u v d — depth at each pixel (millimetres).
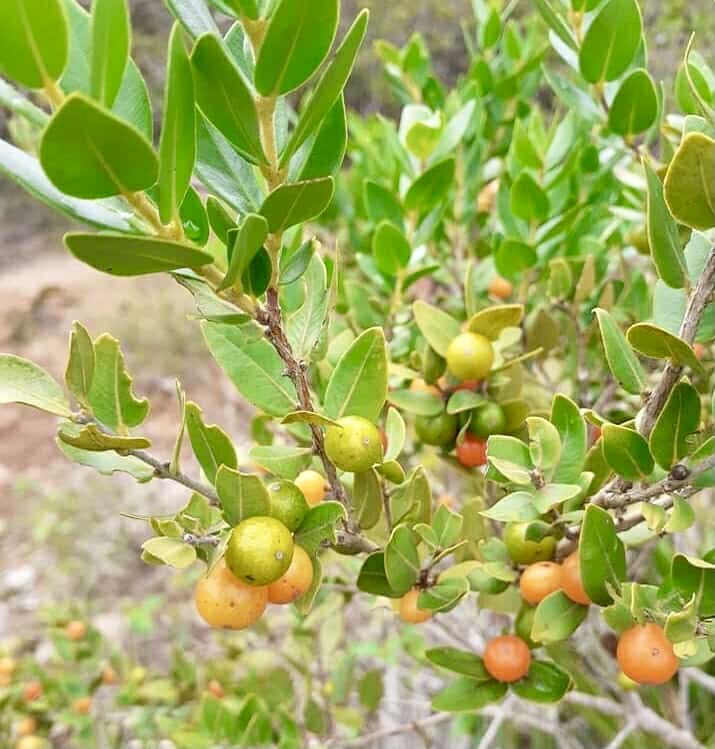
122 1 107
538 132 309
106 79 110
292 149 134
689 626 154
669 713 413
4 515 997
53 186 117
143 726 405
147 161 109
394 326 292
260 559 146
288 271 151
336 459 162
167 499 917
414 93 408
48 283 1659
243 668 467
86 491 954
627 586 166
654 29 631
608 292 280
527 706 448
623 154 305
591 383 319
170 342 1336
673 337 143
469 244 369
